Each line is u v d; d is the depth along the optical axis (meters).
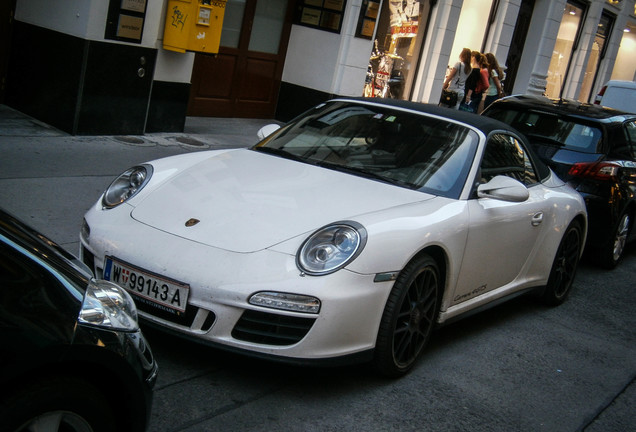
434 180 4.34
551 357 4.88
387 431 3.44
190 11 8.72
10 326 2.09
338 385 3.79
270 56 12.06
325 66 12.00
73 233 5.36
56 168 6.81
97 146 7.93
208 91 11.13
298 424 3.33
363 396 3.72
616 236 7.47
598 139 7.32
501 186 4.34
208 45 9.09
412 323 3.92
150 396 2.51
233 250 3.47
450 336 4.88
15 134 7.70
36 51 8.40
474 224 4.23
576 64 21.12
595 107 8.13
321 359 3.41
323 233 3.54
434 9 14.47
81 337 2.23
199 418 3.22
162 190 3.99
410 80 14.66
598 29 21.67
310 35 12.12
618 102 15.14
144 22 8.39
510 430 3.72
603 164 7.16
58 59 8.16
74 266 2.54
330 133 4.82
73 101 8.05
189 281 3.37
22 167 6.61
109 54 8.14
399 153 4.54
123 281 3.55
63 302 2.28
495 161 4.79
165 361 3.68
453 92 14.52
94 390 2.27
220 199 3.86
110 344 2.32
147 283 3.47
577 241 5.97
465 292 4.44
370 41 12.21
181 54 9.15
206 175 4.18
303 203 3.85
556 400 4.21
